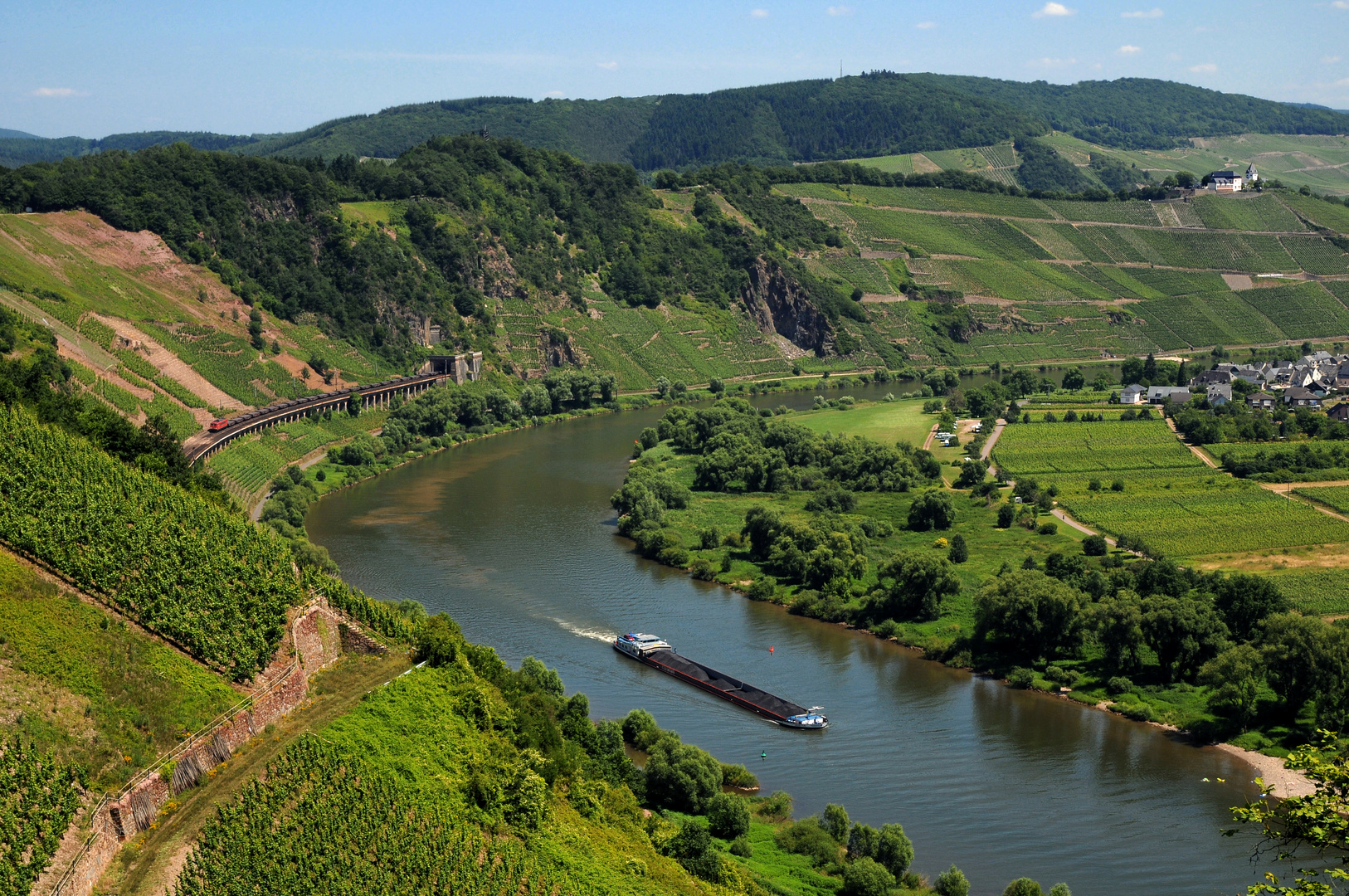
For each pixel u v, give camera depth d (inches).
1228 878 4982.8
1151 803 5654.5
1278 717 6451.8
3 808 3287.4
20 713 3693.4
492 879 3897.6
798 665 7416.3
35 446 5546.3
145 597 4594.0
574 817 4638.3
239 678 4441.4
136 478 5767.7
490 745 4714.6
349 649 5147.6
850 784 5846.5
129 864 3417.8
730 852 5027.1
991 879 4980.3
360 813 3885.3
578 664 7273.6
